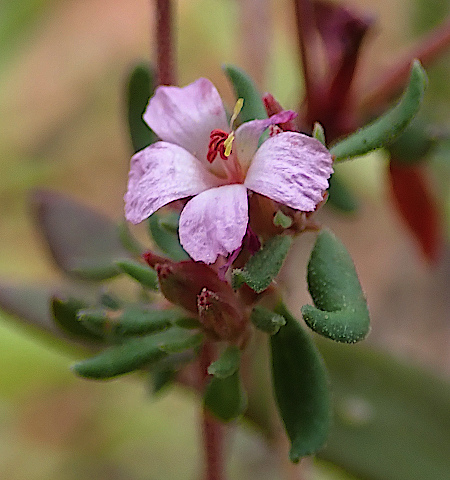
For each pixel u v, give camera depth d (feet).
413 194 0.40
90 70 0.78
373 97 0.39
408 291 0.65
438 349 0.62
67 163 0.73
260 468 0.59
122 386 0.61
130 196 0.31
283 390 0.32
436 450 0.38
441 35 0.39
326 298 0.31
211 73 0.71
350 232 0.67
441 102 0.48
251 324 0.32
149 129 0.34
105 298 0.33
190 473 0.58
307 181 0.31
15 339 0.56
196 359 0.34
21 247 0.67
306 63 0.38
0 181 0.70
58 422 0.59
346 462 0.38
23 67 0.79
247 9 0.41
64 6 0.84
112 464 0.59
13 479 0.57
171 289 0.31
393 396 0.39
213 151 0.31
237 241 0.30
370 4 0.66
